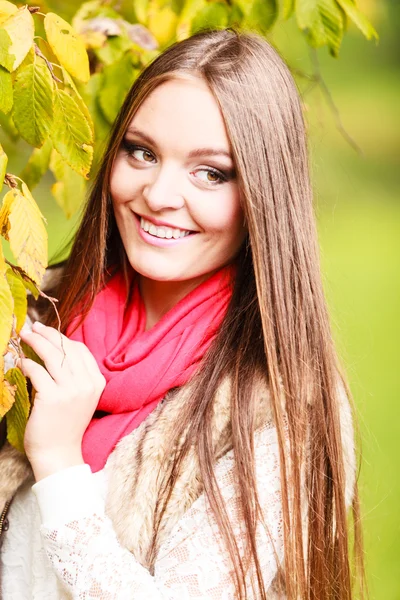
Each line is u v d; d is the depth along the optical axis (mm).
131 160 2000
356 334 7363
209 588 1860
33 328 2043
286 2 2771
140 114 1957
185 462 1925
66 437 1949
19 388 1836
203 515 1898
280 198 2006
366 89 16984
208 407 1956
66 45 1809
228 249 2039
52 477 1910
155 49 2760
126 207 2039
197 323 2074
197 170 1950
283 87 2035
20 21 1706
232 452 1946
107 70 2689
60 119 1798
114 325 2211
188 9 2754
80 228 2256
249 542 1872
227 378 1979
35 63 1744
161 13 2834
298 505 1931
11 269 1748
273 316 1986
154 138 1938
